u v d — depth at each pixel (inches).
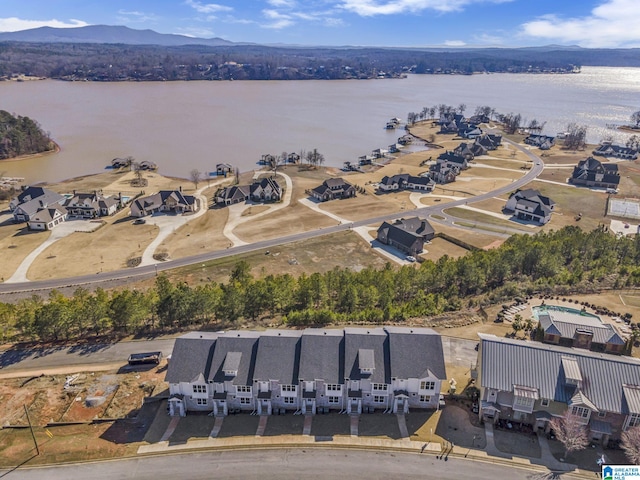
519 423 2194.9
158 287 3464.6
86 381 2539.4
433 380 2244.1
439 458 2017.7
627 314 3058.6
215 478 1927.9
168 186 6875.0
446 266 3678.6
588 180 7091.5
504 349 2222.0
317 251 4758.9
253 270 4284.0
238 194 6225.4
